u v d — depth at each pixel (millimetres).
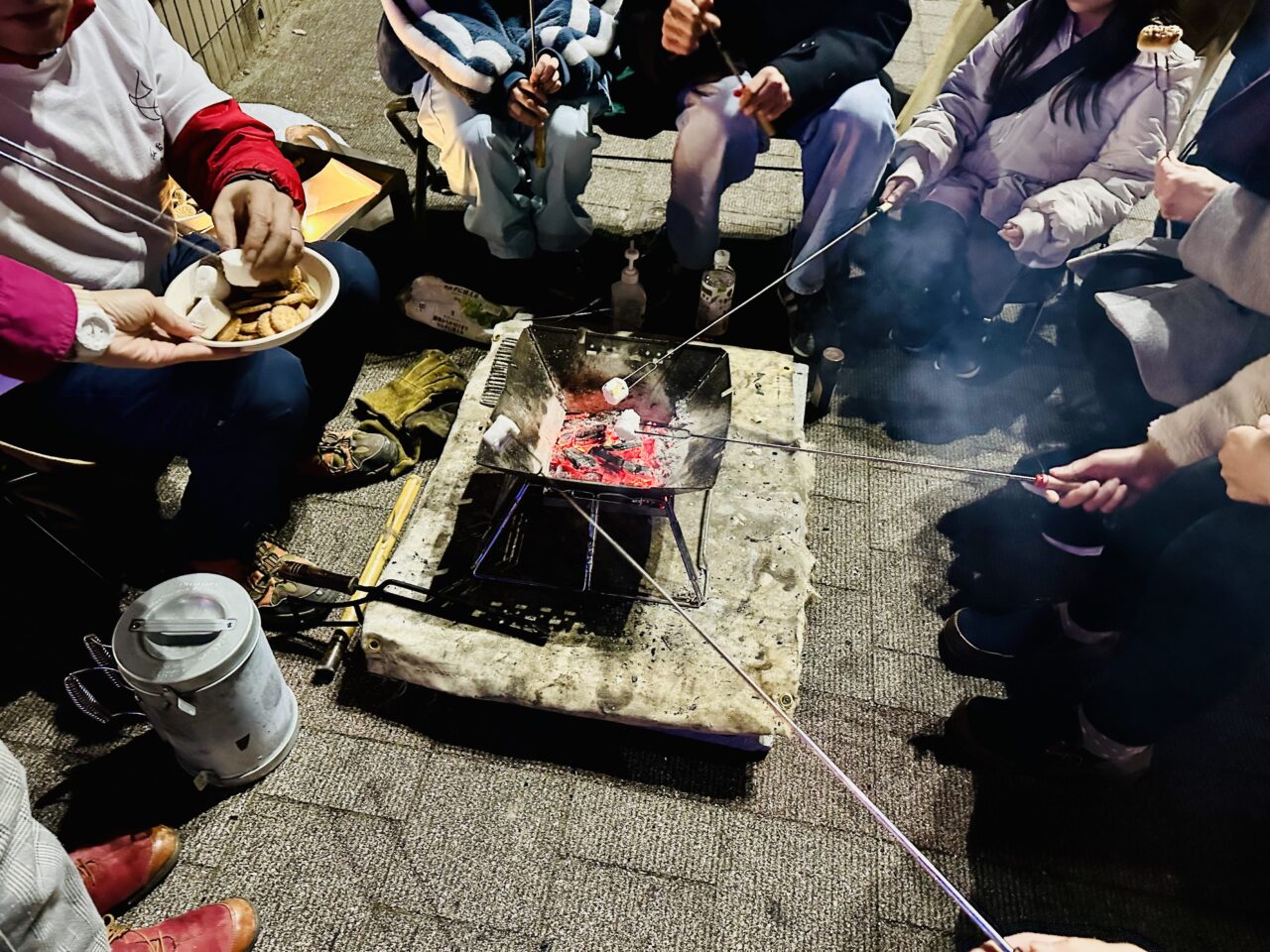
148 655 1736
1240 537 1613
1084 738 2035
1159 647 1776
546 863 1981
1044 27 2455
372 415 2752
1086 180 2543
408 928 1875
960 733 2184
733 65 2789
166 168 2180
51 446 2080
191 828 1991
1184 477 1988
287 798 2045
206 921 1771
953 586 2541
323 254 2441
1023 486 2756
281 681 2020
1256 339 2041
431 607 2230
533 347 2373
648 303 3188
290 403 2121
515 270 3289
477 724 2188
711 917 1925
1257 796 2180
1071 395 3039
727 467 2535
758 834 2049
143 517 2523
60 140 1851
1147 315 2164
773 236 3508
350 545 2525
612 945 1877
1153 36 2207
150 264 2164
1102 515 2445
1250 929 1979
